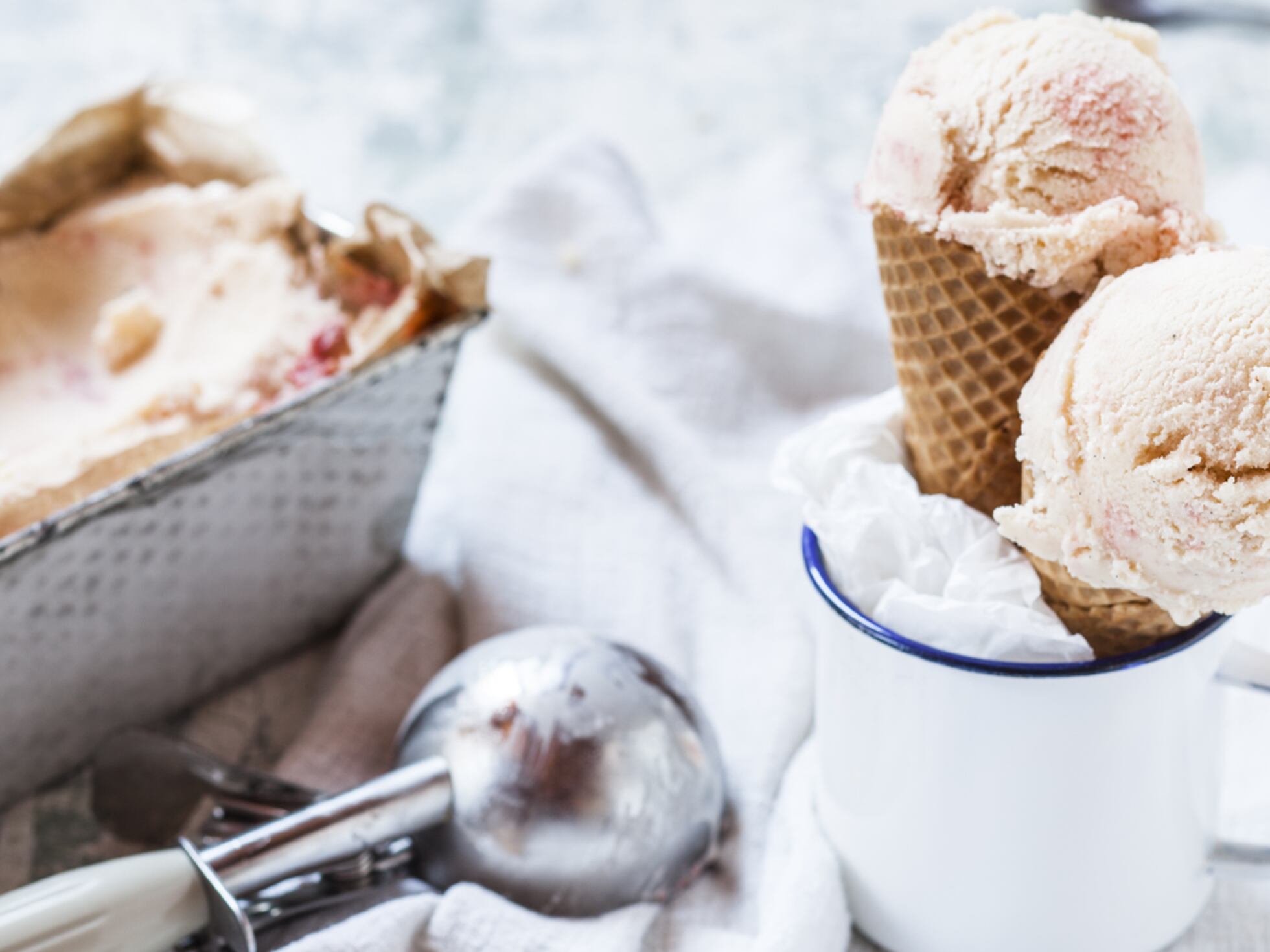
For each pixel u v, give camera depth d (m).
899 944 0.48
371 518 0.59
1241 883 0.49
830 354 0.67
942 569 0.45
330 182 0.85
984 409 0.46
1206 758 0.46
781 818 0.51
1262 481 0.40
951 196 0.45
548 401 0.66
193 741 0.57
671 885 0.50
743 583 0.58
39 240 0.64
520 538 0.60
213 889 0.46
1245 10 0.98
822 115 0.91
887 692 0.45
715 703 0.55
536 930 0.48
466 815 0.49
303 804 0.51
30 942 0.45
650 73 0.99
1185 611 0.42
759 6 1.08
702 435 0.65
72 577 0.52
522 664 0.50
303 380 0.59
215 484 0.53
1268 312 0.40
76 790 0.55
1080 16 0.46
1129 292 0.42
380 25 1.07
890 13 1.05
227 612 0.57
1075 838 0.45
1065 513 0.42
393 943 0.47
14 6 1.08
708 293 0.67
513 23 1.07
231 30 1.05
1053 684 0.43
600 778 0.49
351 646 0.58
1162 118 0.44
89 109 0.64
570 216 0.72
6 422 0.60
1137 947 0.47
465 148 0.90
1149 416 0.41
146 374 0.61
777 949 0.47
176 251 0.64
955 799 0.45
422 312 0.57
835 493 0.46
